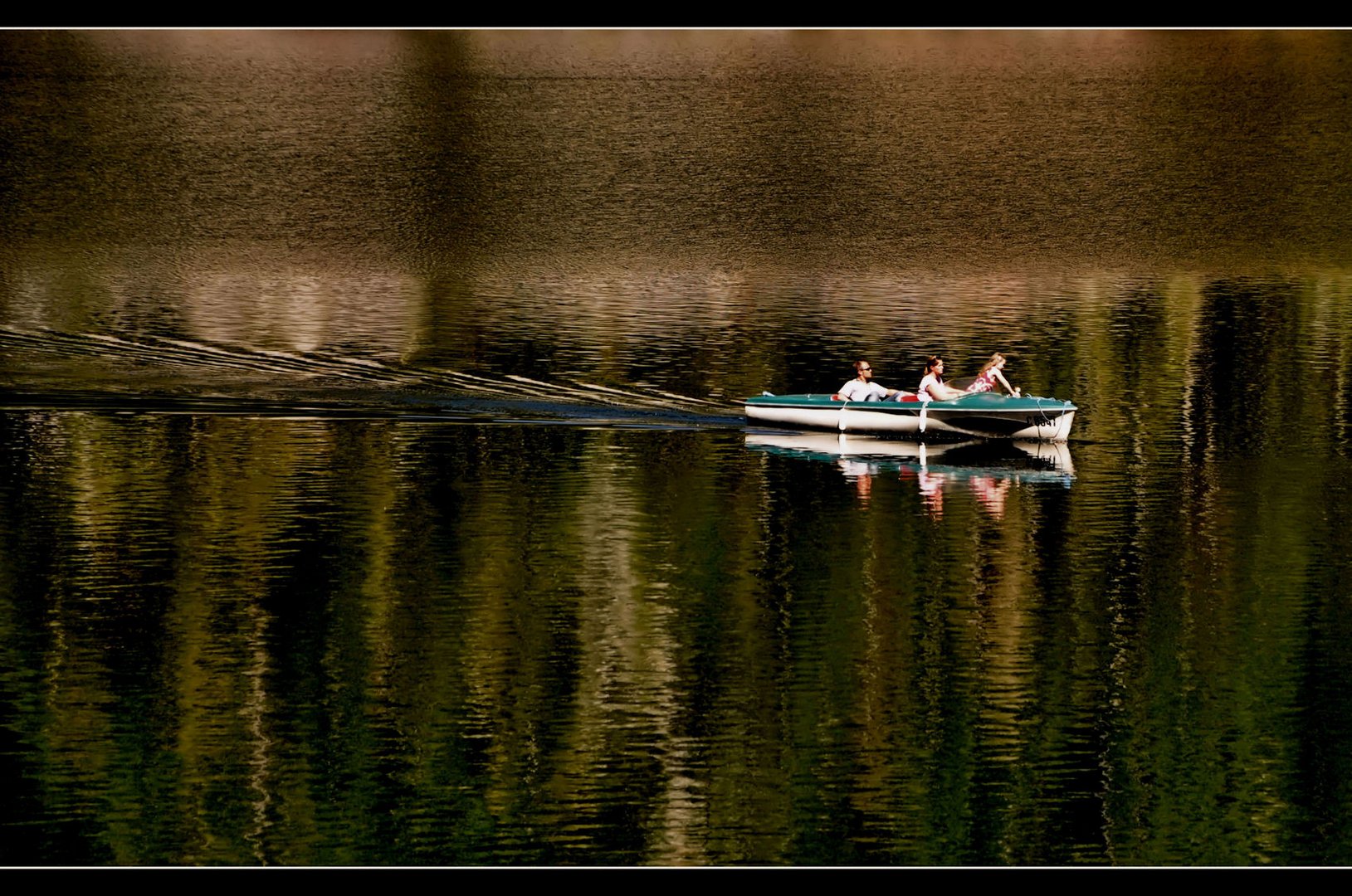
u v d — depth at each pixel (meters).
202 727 51.41
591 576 65.50
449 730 51.28
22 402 93.06
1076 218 190.62
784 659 57.09
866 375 89.81
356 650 57.25
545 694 53.97
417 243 178.00
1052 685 55.00
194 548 68.19
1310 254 174.50
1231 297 146.75
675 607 62.00
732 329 125.31
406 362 107.62
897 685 54.84
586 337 119.94
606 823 46.16
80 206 193.12
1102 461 84.44
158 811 46.47
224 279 156.00
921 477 81.12
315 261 168.75
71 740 50.44
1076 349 117.56
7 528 70.38
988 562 67.69
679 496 77.00
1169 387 103.25
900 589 64.31
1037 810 46.97
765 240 180.62
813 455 85.31
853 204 196.00
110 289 147.75
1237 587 64.50
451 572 65.56
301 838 45.28
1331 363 111.81
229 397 95.31
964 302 143.00
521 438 87.31
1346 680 55.41
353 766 48.88
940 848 45.03
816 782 48.28
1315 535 71.12
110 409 91.81
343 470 80.25
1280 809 47.16
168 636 58.62
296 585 63.94
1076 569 66.94
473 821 45.91
